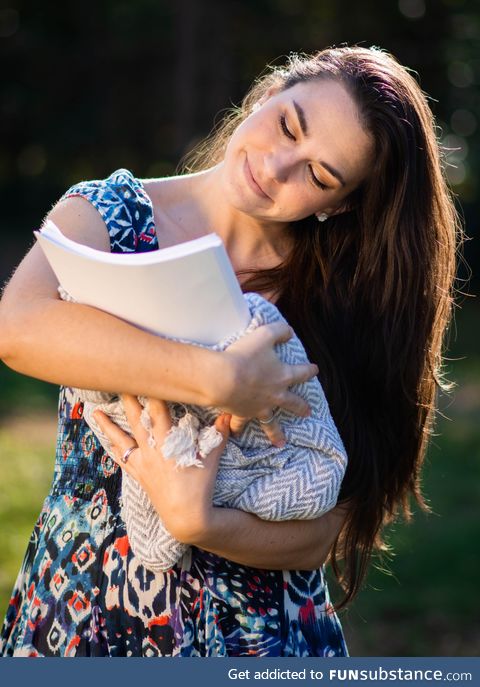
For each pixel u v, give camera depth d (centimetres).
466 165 1641
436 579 534
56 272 198
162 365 192
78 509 225
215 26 1673
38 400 964
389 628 478
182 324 196
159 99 1784
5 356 202
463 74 1673
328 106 225
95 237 213
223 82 1677
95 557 220
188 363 192
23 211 1800
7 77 1784
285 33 1688
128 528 213
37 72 1783
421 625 482
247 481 208
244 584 220
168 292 190
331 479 212
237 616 220
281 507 208
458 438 851
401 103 232
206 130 1675
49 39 1773
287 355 207
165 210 233
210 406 196
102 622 218
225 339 200
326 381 244
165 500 201
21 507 623
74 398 229
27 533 571
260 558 214
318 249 247
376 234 244
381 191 239
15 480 686
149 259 187
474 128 1664
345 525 256
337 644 241
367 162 232
